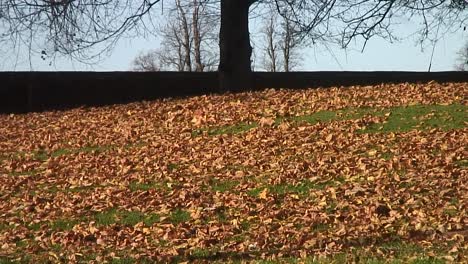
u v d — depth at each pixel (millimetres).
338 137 12078
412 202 8461
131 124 14805
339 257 6711
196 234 7918
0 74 20922
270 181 9828
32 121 16828
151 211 8867
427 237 7227
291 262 6633
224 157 11414
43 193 10125
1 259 7238
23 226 8594
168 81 22281
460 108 13594
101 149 12938
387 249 6887
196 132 13547
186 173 10688
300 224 8031
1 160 12672
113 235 8008
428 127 12367
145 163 11445
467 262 6273
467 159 10297
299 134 12531
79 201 9562
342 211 8375
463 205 8242
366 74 23688
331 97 15523
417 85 16656
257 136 12617
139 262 7023
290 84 23203
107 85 21781
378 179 9516
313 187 9469
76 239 7973
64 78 21391
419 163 10195
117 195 9656
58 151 13102
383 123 12812
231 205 8891
